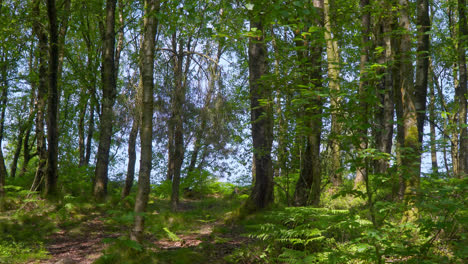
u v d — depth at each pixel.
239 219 9.52
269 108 7.29
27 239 7.72
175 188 12.07
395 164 4.20
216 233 8.23
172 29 6.62
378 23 7.11
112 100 14.18
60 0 14.36
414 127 7.03
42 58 13.17
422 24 8.73
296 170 7.70
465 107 12.20
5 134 19.38
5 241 7.07
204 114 11.84
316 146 6.74
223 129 12.17
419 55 8.95
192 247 6.87
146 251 6.20
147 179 6.21
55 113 12.18
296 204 7.32
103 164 13.65
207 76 12.67
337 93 4.07
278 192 11.13
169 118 11.81
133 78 14.96
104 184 13.57
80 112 19.94
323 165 6.99
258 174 10.04
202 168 15.77
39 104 13.09
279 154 7.72
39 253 6.61
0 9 12.29
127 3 17.70
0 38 12.91
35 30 13.16
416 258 3.98
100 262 5.77
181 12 6.34
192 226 9.43
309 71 6.10
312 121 5.47
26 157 18.16
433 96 17.55
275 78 6.09
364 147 5.68
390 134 9.77
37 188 12.52
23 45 13.91
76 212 10.73
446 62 13.56
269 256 5.76
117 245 6.41
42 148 12.98
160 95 11.85
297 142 7.21
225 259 5.96
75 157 18.94
